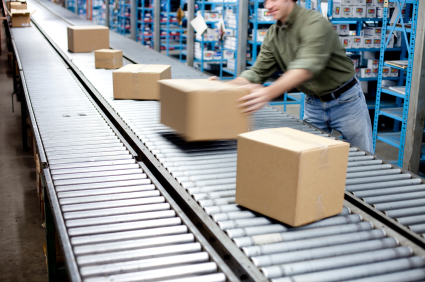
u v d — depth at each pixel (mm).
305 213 1444
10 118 6281
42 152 2129
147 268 1272
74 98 3293
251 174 1530
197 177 1857
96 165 2021
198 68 8938
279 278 1212
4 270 2918
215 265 1282
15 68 6391
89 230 1453
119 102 3131
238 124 2104
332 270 1259
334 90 2613
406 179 1943
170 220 1543
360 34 5668
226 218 1521
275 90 2037
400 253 1371
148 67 3344
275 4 2293
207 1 7879
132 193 1748
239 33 6457
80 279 1167
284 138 1516
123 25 12781
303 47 2172
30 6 11930
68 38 5672
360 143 2756
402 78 5641
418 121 3951
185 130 2061
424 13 3703
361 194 1767
